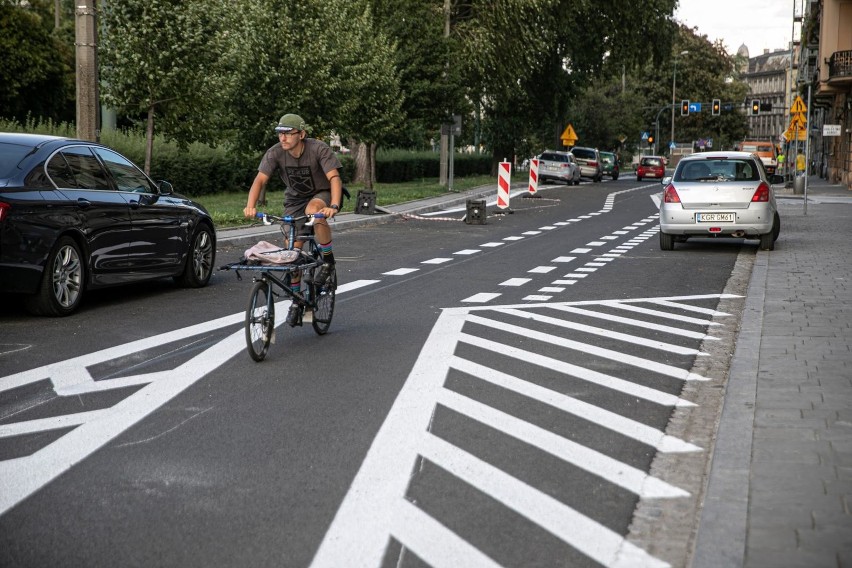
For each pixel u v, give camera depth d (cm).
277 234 2097
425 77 4038
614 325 1028
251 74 2861
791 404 657
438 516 473
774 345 872
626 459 566
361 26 3497
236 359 846
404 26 3969
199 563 417
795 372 759
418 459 565
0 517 471
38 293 1032
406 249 1902
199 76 2309
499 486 518
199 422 646
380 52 3491
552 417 660
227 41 2702
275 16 2927
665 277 1460
